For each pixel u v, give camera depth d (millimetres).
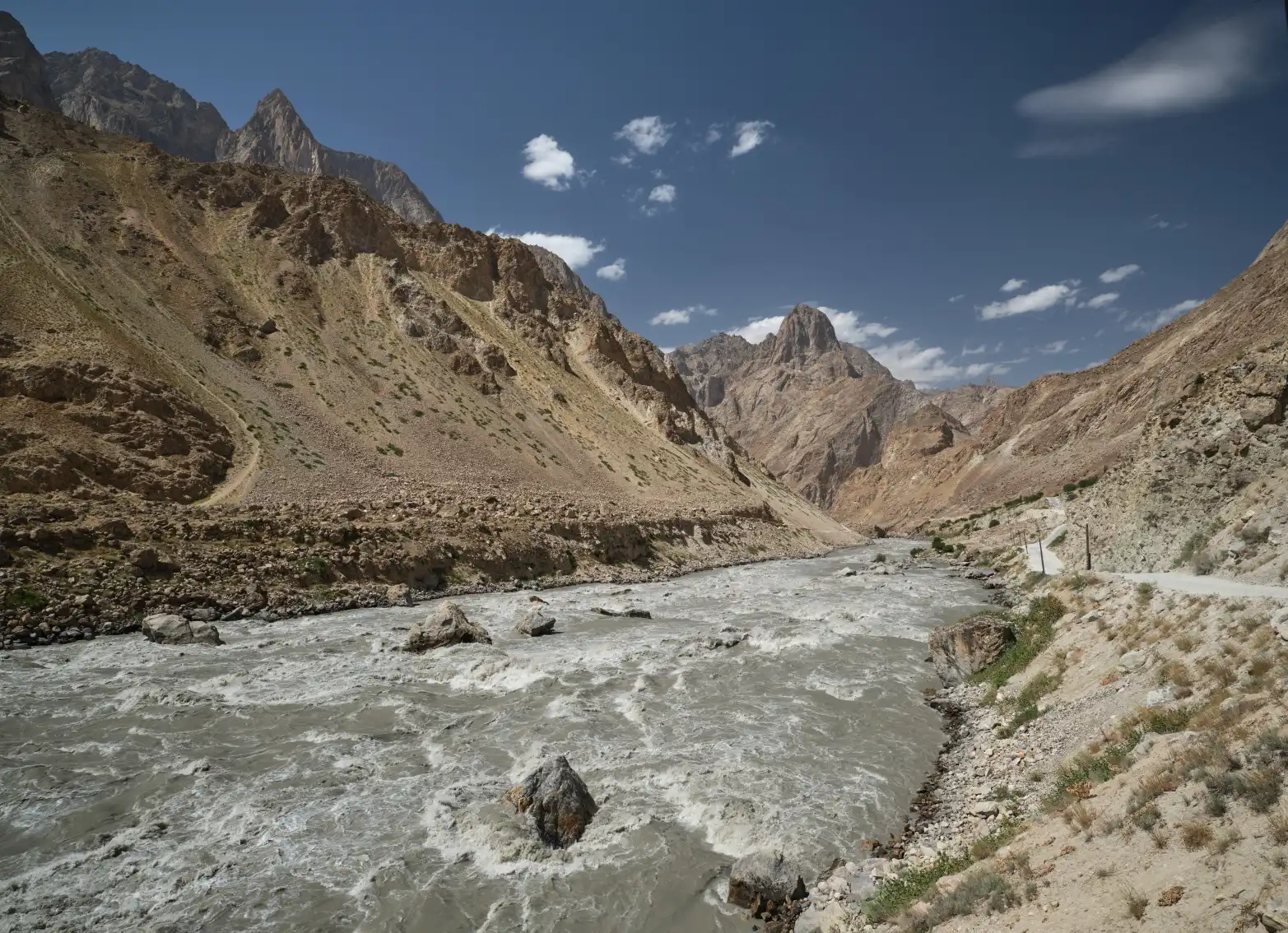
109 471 41031
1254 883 6488
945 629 23422
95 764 15547
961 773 15070
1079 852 8711
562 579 47000
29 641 25469
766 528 81500
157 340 58719
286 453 53906
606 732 17781
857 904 10359
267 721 18422
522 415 81375
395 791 14398
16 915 10414
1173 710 11844
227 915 10492
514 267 109938
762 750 16594
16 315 48719
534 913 10633
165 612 29484
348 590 35844
